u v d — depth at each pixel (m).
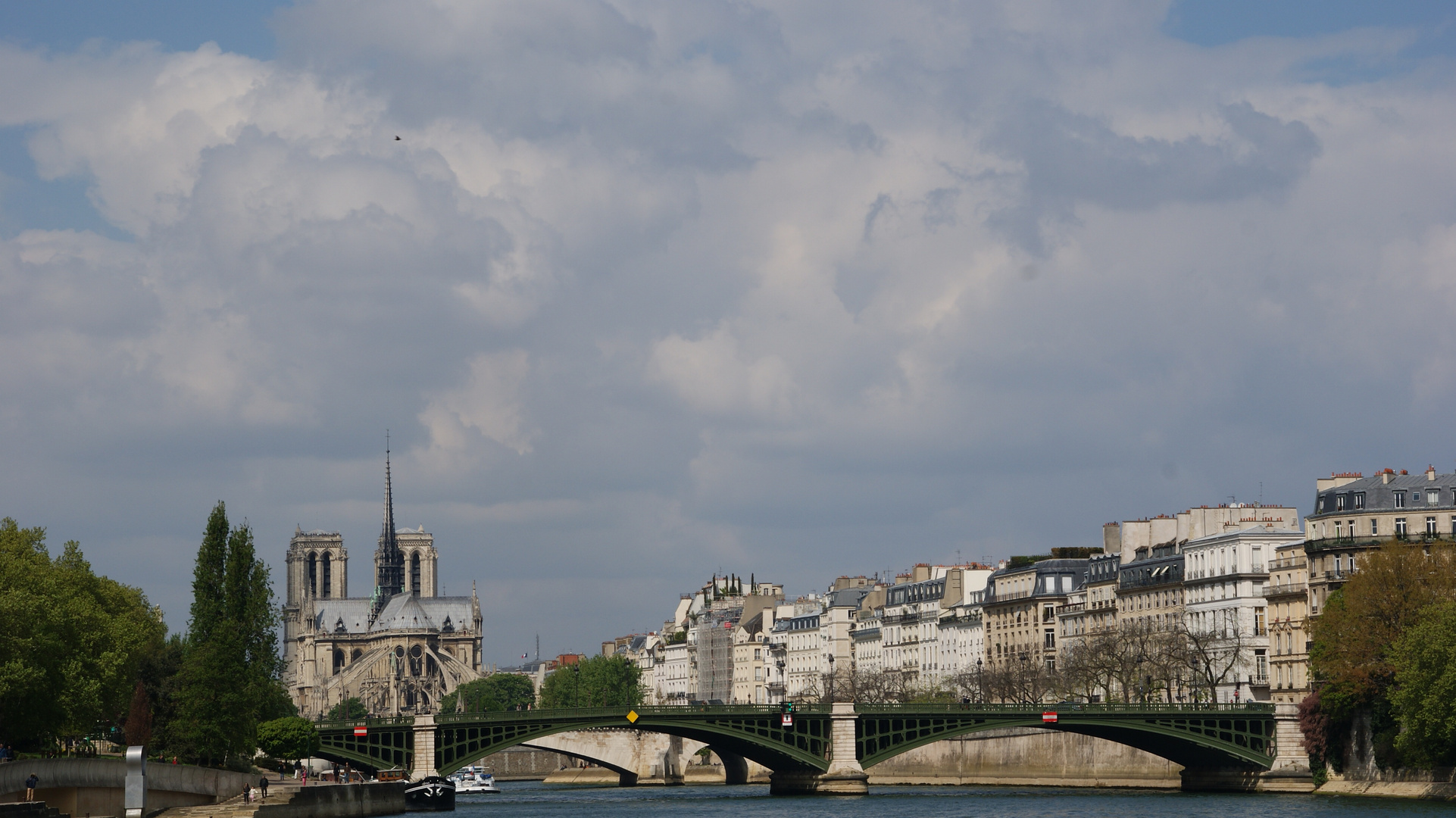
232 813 158.38
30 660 151.12
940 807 195.00
